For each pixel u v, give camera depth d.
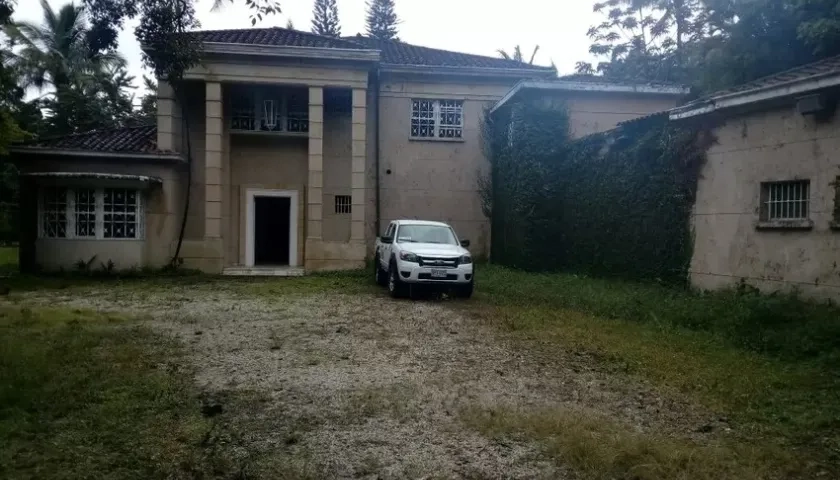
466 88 21.42
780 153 10.51
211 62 18.80
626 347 8.21
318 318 10.62
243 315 10.94
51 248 17.91
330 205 21.28
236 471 4.34
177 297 13.42
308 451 4.71
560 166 17.84
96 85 37.53
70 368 6.83
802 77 9.62
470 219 21.55
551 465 4.50
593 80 18.38
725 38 18.42
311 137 19.34
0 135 16.73
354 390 6.27
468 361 7.56
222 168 20.23
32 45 33.88
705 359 7.59
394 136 21.28
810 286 9.81
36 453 4.59
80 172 18.28
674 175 13.05
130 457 4.55
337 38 23.14
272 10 10.84
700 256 12.35
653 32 26.41
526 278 15.67
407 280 12.96
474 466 4.46
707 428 5.29
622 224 14.84
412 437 5.01
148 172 18.84
